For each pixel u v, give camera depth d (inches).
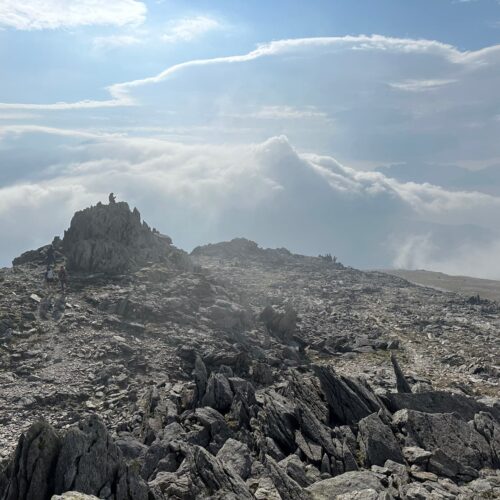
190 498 936.9
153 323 2303.2
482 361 2362.2
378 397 1450.5
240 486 927.7
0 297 2309.3
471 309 3973.9
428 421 1278.3
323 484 1007.6
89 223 3043.8
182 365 1959.9
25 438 909.2
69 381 1742.1
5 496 872.9
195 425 1321.4
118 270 2819.9
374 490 945.5
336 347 2618.1
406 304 3964.1
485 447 1237.1
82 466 892.6
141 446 1232.8
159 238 3481.8
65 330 2096.5
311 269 5177.2
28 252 3016.7
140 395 1668.3
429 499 957.8
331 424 1352.1
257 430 1293.1
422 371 2241.6
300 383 1457.9
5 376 1738.4
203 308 2561.5
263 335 2536.9
